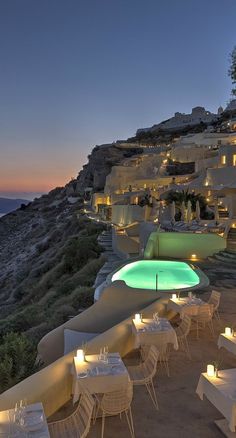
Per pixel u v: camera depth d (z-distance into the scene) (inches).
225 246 829.8
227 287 537.0
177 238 839.1
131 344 299.6
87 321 393.1
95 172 4190.5
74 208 3865.7
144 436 192.7
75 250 1309.1
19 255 2795.3
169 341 282.7
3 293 1838.1
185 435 193.5
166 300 378.6
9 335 358.0
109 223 2154.3
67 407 214.2
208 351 305.9
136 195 2203.5
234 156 1731.1
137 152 4350.4
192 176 2196.1
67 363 228.2
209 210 1408.7
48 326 609.6
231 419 177.0
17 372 308.3
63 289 943.7
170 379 255.6
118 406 191.6
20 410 163.6
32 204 5349.4
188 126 4736.7
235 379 197.9
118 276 582.2
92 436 191.9
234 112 4279.0
